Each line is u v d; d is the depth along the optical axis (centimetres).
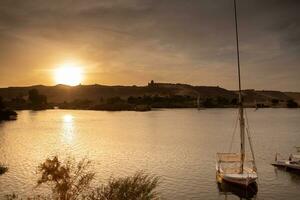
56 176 2880
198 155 9906
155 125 19412
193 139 13588
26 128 17525
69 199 2917
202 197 5991
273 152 10556
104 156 9762
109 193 3059
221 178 6594
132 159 9275
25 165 8519
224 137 14288
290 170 7775
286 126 19138
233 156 7019
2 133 15462
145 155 9888
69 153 10319
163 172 7719
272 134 15388
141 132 15950
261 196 6078
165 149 11012
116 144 12112
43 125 19075
